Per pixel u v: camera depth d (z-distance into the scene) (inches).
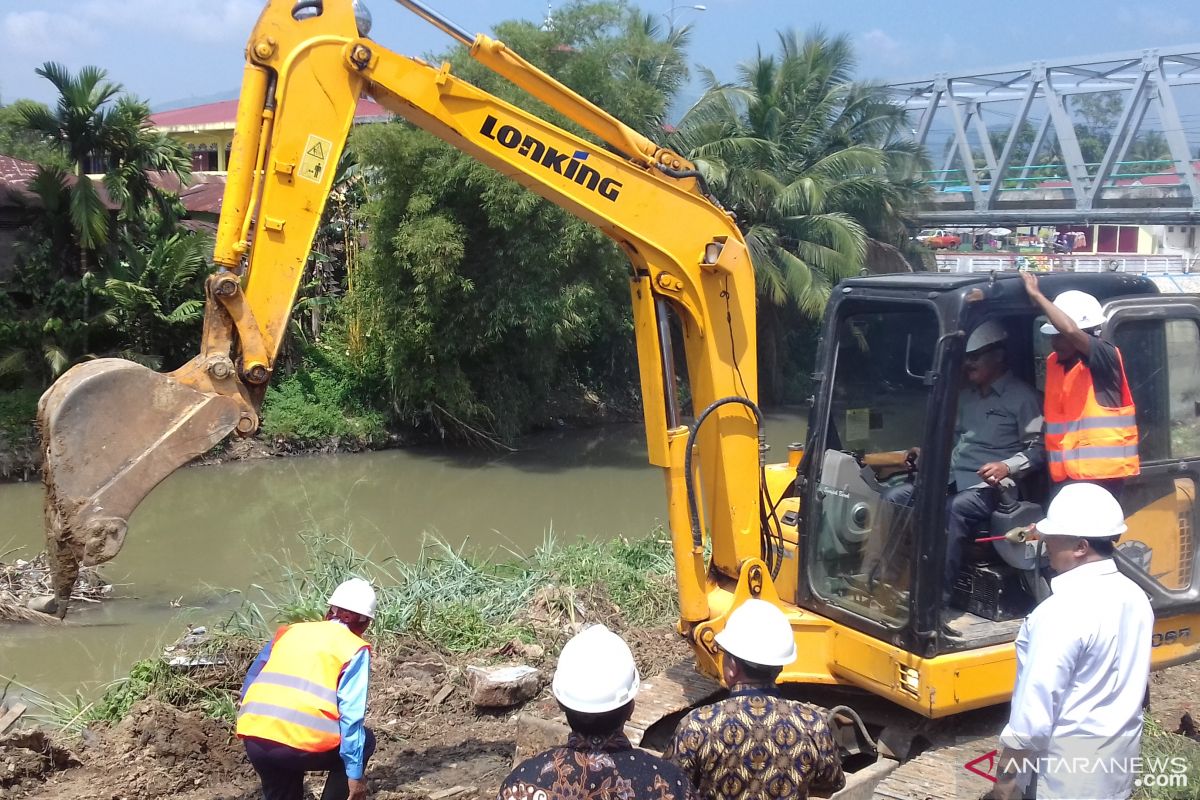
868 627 180.5
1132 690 123.5
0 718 235.3
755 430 193.6
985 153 1169.4
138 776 213.8
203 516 554.3
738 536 193.5
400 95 171.6
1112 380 170.7
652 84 863.1
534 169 179.3
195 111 1328.7
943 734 184.5
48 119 665.0
